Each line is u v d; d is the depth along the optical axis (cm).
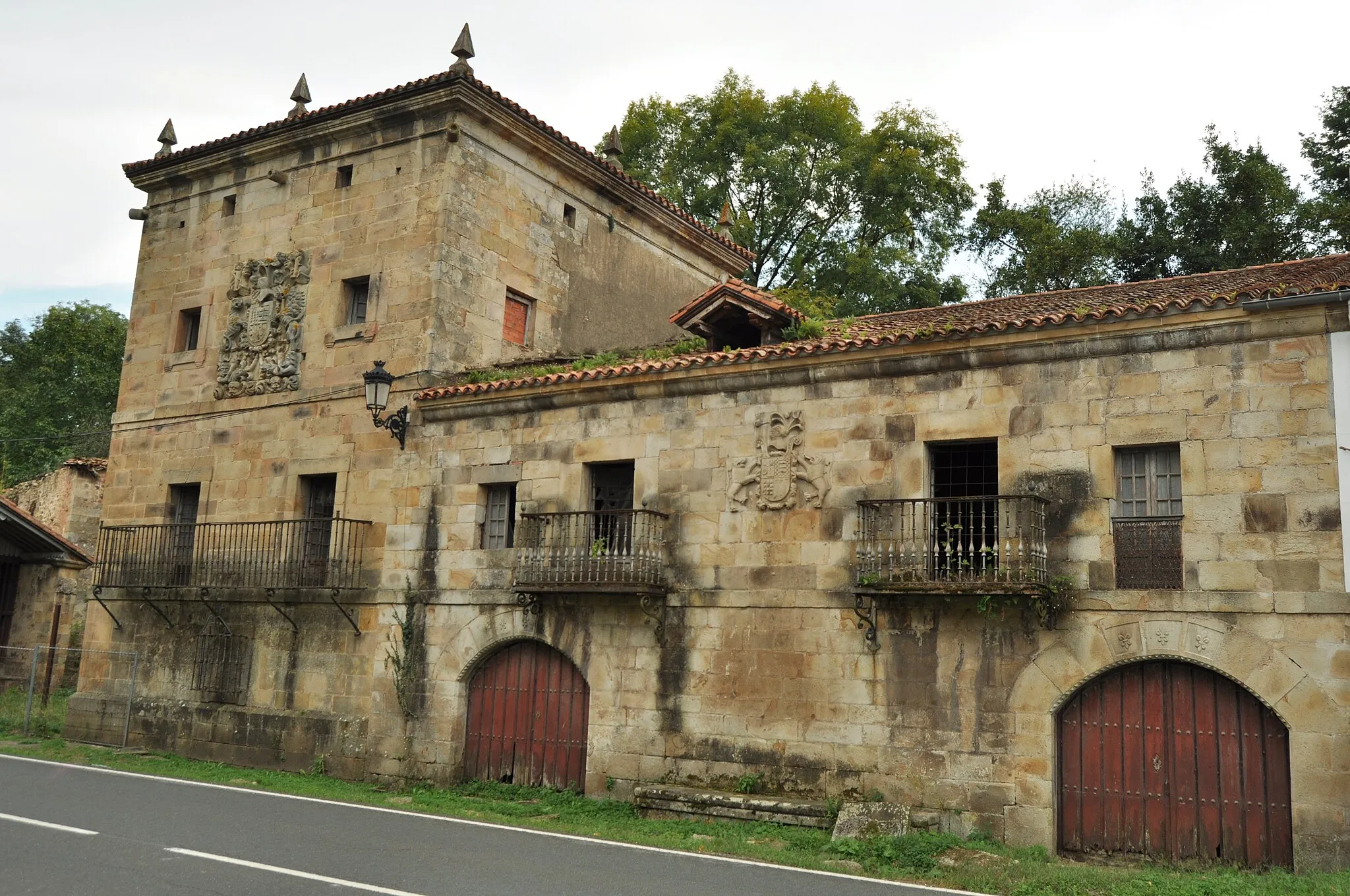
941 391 1526
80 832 1229
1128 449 1413
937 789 1446
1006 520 1433
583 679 1764
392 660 1920
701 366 1688
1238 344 1351
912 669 1488
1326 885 1107
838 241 3456
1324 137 3039
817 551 1579
